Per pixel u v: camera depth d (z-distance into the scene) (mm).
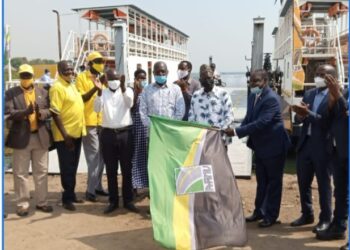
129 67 15406
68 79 5793
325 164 4848
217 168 4555
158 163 4578
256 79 5125
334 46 11375
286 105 10961
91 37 18047
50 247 4676
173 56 29000
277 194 5273
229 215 4430
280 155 5188
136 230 5215
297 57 10617
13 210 5969
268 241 4820
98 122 6375
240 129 5109
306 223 5348
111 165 5801
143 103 5656
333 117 4703
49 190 7109
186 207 4391
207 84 5340
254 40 9562
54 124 5855
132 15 20047
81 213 5863
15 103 5441
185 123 4668
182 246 4207
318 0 12797
